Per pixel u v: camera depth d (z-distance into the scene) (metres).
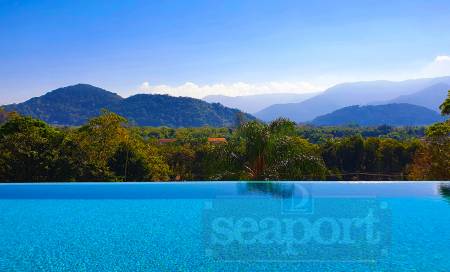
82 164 16.42
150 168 19.73
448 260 4.81
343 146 32.53
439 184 8.71
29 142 15.50
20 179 14.96
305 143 12.20
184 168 25.23
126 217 7.17
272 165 11.27
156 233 6.14
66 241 5.80
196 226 6.52
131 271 4.60
